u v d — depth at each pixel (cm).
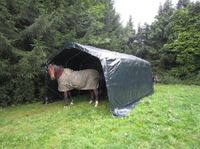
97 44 1516
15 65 959
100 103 923
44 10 1127
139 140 570
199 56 1814
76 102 973
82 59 1079
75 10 1349
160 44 2175
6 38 917
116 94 791
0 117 797
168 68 2038
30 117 778
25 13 1081
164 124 676
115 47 1739
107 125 655
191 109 837
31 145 555
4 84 966
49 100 1013
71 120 719
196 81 1702
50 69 880
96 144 545
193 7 1898
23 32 1027
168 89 1330
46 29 1058
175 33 1984
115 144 539
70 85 888
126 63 900
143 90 1067
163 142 562
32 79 1044
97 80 904
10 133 637
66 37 1223
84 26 1495
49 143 560
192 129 647
